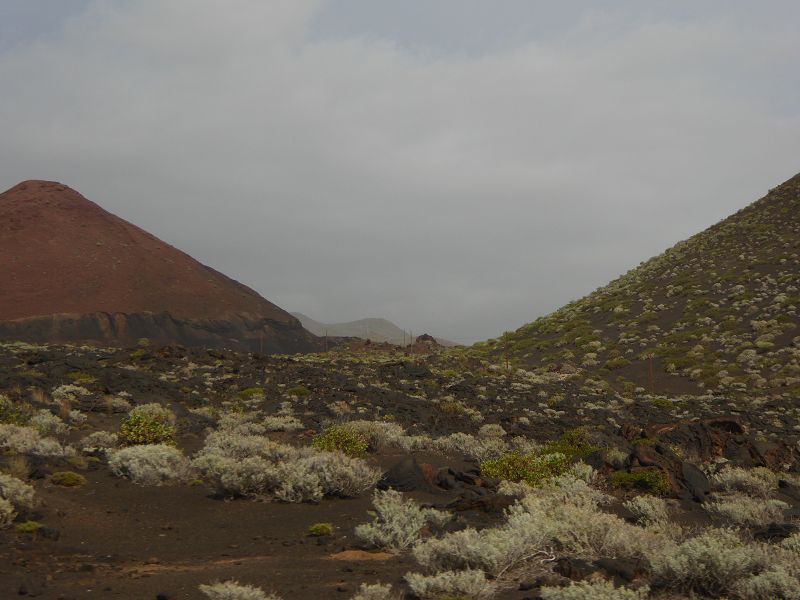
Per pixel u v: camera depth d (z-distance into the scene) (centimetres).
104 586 844
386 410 3600
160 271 18112
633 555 1008
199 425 2753
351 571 947
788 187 12731
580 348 8212
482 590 798
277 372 4522
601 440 2672
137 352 4869
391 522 1174
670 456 2028
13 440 1866
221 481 1556
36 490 1445
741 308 8038
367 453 2303
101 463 1864
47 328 14225
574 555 997
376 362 6181
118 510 1383
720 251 10712
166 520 1337
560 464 1947
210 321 16575
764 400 5116
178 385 3778
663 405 4875
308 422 3038
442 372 5578
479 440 2859
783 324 7131
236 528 1287
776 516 1537
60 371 3588
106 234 19300
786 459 2609
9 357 4038
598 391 5753
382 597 770
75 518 1281
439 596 789
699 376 6347
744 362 6525
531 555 971
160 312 16025
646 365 7038
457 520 1305
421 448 2564
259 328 17388
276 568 977
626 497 1811
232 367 4562
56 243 17975
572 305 11312
